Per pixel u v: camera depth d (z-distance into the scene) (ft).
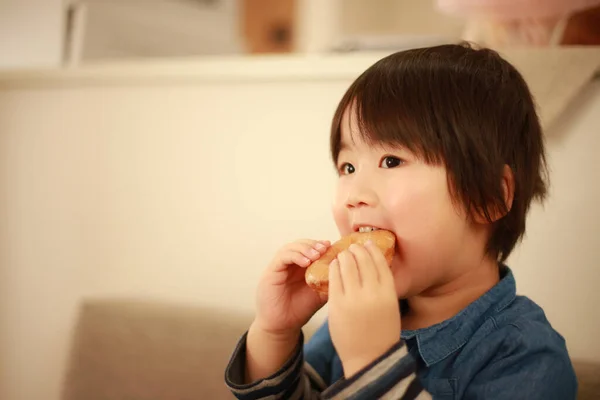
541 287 3.03
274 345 2.23
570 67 2.97
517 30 3.39
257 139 3.61
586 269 2.96
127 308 3.56
